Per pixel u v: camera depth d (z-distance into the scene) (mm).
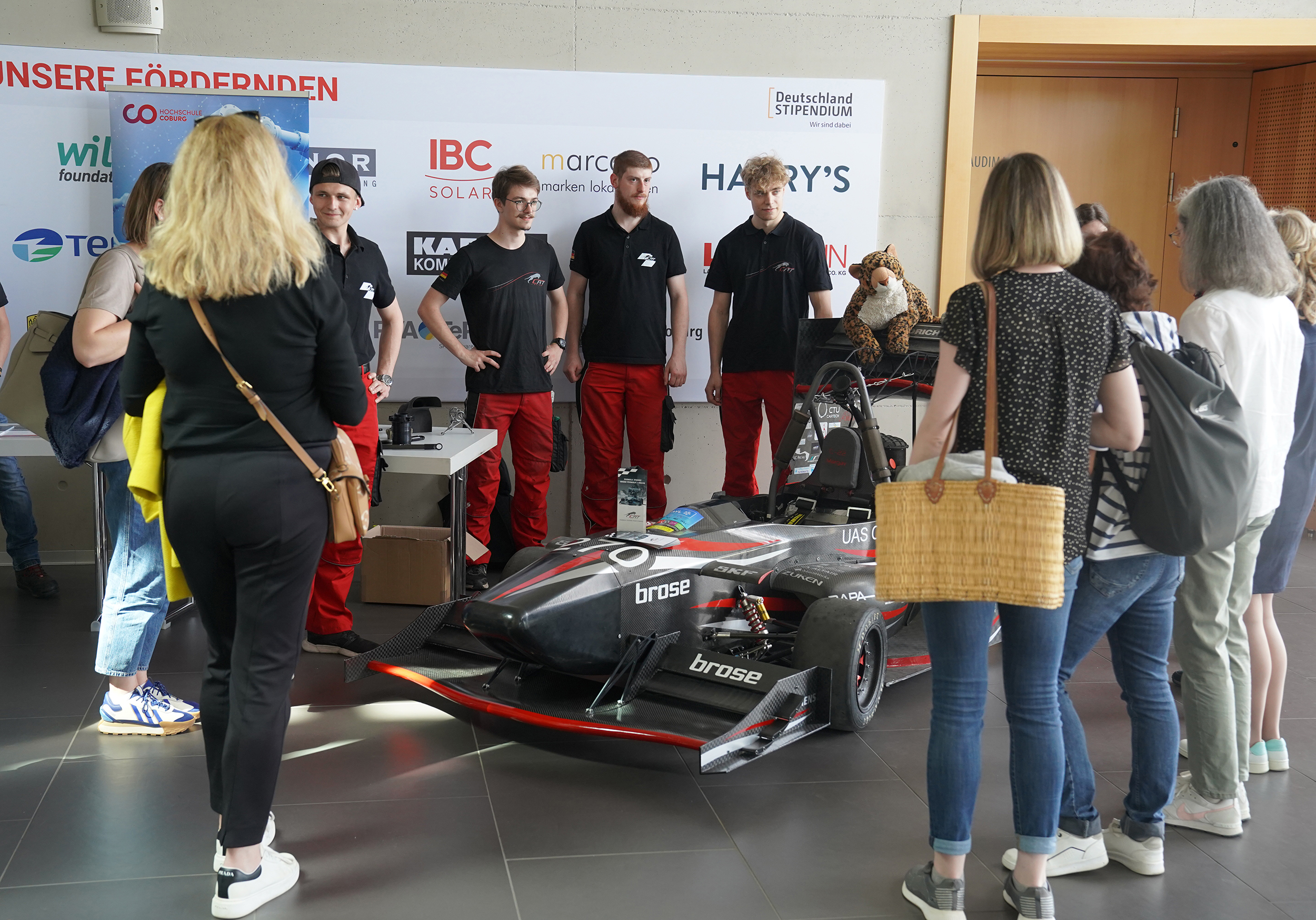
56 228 5238
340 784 2977
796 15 5582
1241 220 2588
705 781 3041
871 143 5703
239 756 2246
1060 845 2525
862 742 3344
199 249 2033
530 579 3199
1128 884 2488
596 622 3199
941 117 5758
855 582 3465
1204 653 2654
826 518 4008
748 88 5594
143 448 2225
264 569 2195
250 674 2244
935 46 5688
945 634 2178
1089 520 2336
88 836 2650
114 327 3086
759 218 5359
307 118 5113
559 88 5480
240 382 2109
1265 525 2727
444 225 5516
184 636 4270
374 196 5441
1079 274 2434
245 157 2057
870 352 4395
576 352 5496
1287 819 2816
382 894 2406
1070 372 2049
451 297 5039
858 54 5648
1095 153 6387
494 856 2594
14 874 2463
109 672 3232
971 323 2082
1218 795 2707
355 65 5324
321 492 2252
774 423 5449
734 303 5414
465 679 3418
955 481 2082
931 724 2268
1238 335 2574
